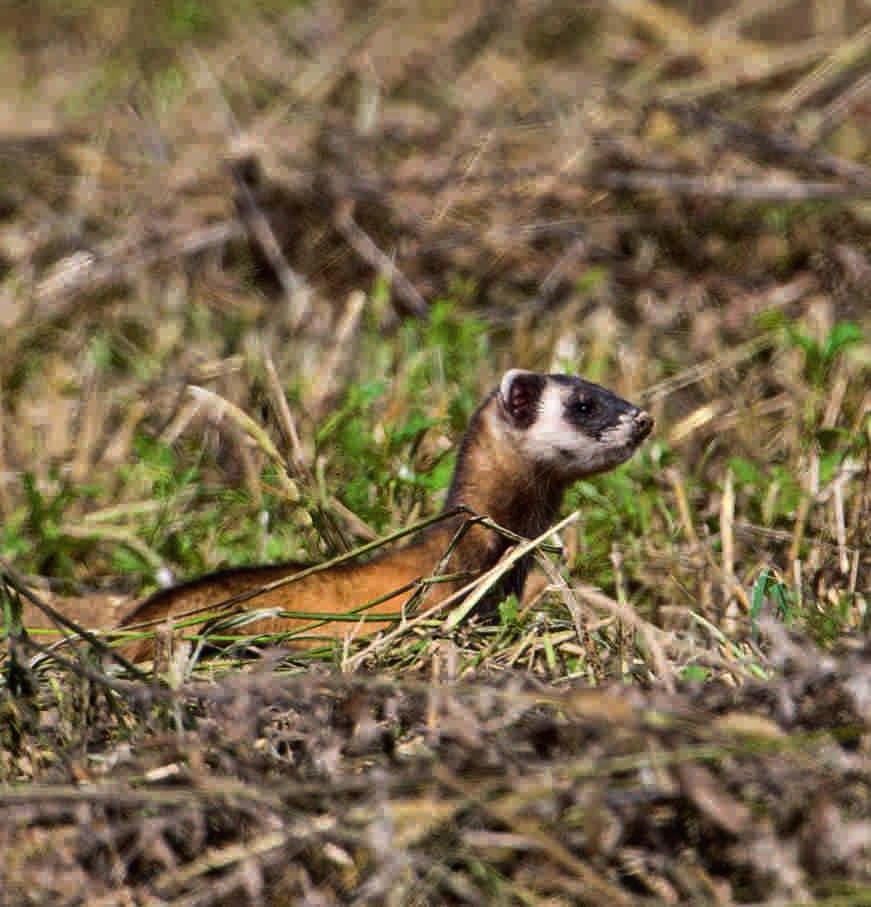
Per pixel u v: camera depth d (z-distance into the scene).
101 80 19.86
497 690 7.18
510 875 6.45
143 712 7.47
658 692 7.16
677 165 16.20
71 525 11.41
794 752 6.45
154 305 15.00
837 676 6.85
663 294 15.22
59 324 14.73
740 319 14.55
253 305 15.06
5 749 7.62
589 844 6.26
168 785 7.00
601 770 6.40
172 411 12.67
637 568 10.23
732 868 6.41
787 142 16.20
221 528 11.30
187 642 8.27
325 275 15.70
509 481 10.66
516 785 6.45
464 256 15.82
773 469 10.79
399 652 8.39
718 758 6.55
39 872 6.55
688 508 10.57
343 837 6.36
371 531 10.56
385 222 16.14
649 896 6.41
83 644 8.76
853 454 10.59
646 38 19.38
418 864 6.35
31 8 21.66
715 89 17.34
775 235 15.66
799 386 12.27
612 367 13.72
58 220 16.33
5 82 20.62
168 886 6.52
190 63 19.47
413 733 7.33
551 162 16.47
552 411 10.61
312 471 11.15
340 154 16.83
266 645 9.13
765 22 19.80
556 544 10.04
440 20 19.53
